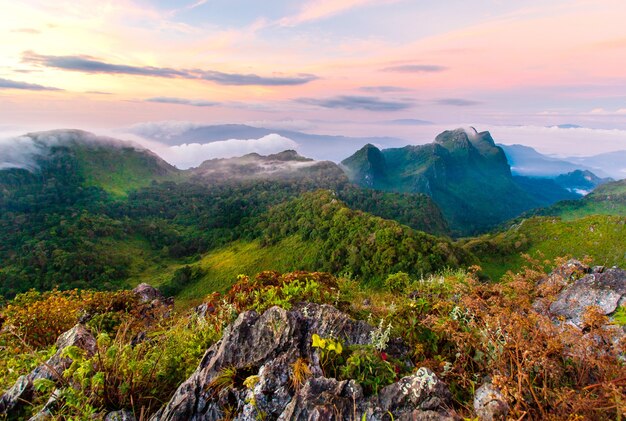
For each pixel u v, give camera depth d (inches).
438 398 137.3
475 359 159.3
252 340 184.5
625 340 137.3
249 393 153.6
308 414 133.9
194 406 158.4
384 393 143.5
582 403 116.3
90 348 230.7
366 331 192.1
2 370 272.2
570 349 147.6
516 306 213.3
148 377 184.9
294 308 235.3
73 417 155.3
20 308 399.2
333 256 3218.5
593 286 251.4
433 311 208.7
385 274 2598.4
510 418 117.7
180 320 296.4
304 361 163.2
